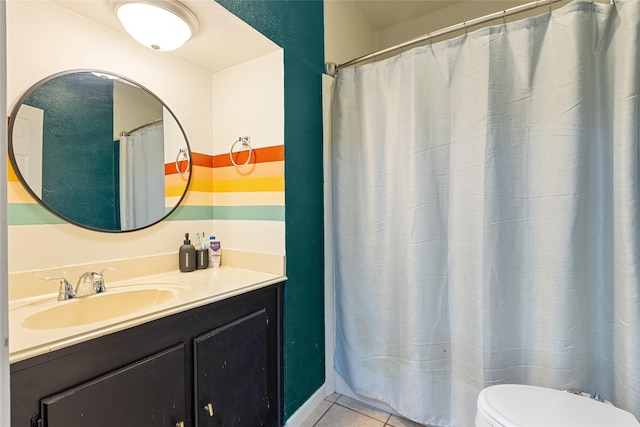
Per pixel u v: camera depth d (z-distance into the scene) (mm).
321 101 1724
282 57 1429
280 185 1433
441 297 1392
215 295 1084
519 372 1239
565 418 911
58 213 1096
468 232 1303
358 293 1642
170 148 1467
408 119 1437
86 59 1178
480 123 1257
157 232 1419
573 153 1090
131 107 1316
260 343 1288
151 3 1029
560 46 1119
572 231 1101
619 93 1060
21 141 1017
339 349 1756
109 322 809
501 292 1235
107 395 785
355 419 1544
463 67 1309
